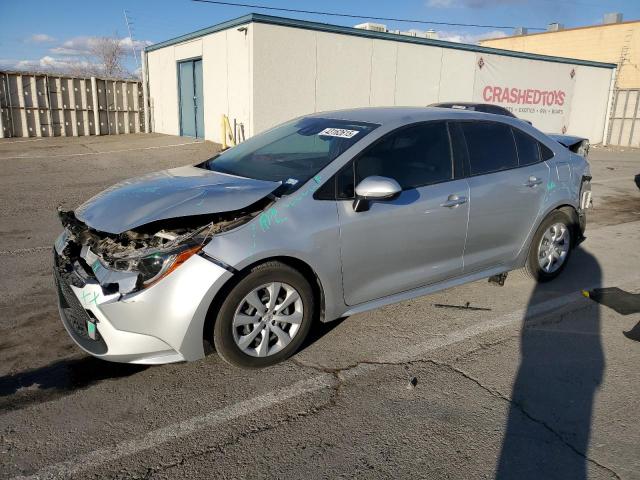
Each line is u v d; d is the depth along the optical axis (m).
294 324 3.50
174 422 2.92
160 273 3.01
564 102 21.69
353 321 4.21
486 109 12.45
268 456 2.66
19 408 3.02
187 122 17.95
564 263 5.23
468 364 3.58
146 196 3.44
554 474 2.56
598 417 3.02
